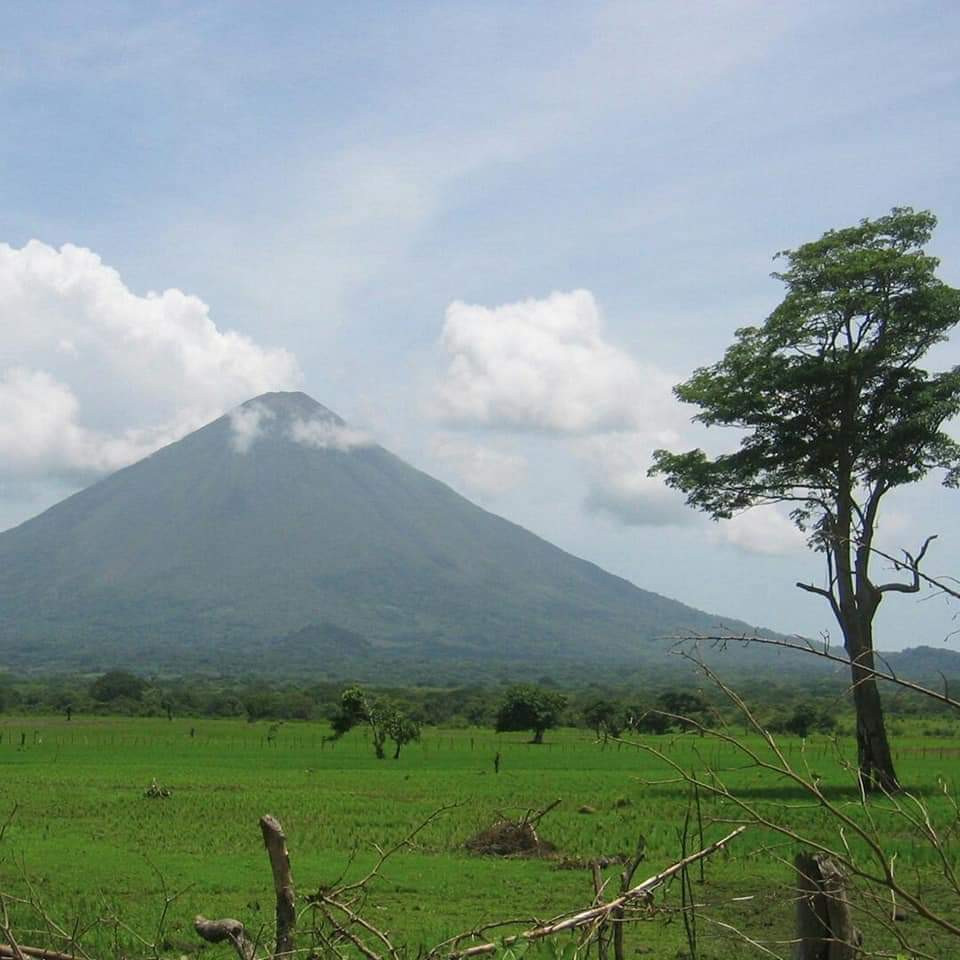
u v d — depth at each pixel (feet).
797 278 104.17
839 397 102.12
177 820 97.14
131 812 104.37
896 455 101.30
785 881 52.08
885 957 18.75
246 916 49.57
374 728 229.25
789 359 103.50
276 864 18.39
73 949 21.03
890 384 102.89
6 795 124.47
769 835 66.03
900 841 59.16
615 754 234.58
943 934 40.06
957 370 100.53
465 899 55.16
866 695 98.02
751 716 16.47
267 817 18.69
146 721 424.46
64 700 485.97
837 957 19.24
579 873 62.49
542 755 231.71
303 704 452.35
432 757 228.84
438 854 71.41
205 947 42.93
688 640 17.10
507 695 291.58
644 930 43.55
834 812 15.90
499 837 72.18
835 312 100.37
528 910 51.80
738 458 108.37
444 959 16.96
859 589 98.12
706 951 39.09
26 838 83.41
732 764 128.88
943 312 99.30
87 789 134.51
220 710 479.41
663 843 72.18
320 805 110.52
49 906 52.21
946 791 18.28
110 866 68.08
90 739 300.61
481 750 257.75
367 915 50.67
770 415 104.99
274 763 204.54
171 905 53.52
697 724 16.84
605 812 97.09
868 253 98.84
